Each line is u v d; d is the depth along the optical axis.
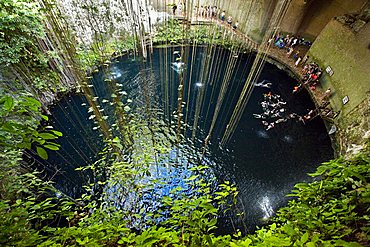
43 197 3.96
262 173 6.31
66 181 5.49
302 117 7.93
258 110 8.16
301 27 10.47
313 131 7.51
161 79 8.82
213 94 8.54
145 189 4.29
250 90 7.47
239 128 7.47
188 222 1.43
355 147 4.74
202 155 6.59
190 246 1.34
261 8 10.02
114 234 1.53
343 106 7.20
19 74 6.36
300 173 6.37
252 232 4.79
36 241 1.36
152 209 3.89
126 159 5.04
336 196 1.89
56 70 7.42
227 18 11.45
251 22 10.59
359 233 1.51
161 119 7.39
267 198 5.69
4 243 1.18
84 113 7.34
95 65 8.19
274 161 6.64
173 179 5.27
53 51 6.89
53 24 5.75
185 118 7.57
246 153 6.80
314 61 8.99
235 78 9.35
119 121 5.80
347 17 8.23
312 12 10.16
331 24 8.52
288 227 1.42
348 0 8.99
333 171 2.01
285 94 8.88
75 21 6.93
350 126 6.52
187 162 6.29
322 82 8.46
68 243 1.57
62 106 7.45
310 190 2.00
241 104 8.08
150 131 6.64
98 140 6.55
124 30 8.62
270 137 7.29
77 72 6.15
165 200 1.79
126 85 8.38
